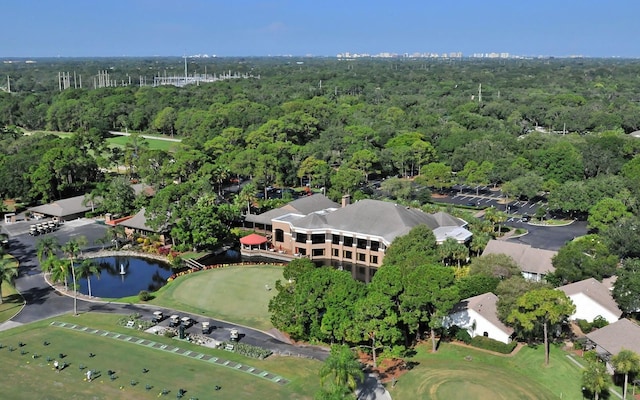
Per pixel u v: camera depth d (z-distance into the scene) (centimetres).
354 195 15838
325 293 7738
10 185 16000
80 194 17350
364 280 10894
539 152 18150
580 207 14188
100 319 8881
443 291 7238
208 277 10881
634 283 8294
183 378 7044
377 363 7400
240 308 9375
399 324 7844
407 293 7275
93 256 12188
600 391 6294
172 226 12938
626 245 10394
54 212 14888
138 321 8706
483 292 8681
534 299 7088
